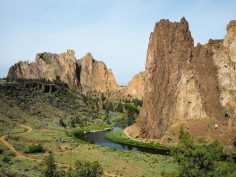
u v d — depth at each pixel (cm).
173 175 3897
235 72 17875
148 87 19688
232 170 3816
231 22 18688
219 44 19162
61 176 5903
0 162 8050
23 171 7300
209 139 15525
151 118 18625
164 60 19638
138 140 16938
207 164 3744
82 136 17462
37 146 11506
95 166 5169
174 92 18588
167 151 14262
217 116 17188
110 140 16750
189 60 18688
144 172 9069
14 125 16325
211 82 18338
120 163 10225
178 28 19650
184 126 16862
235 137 15000
